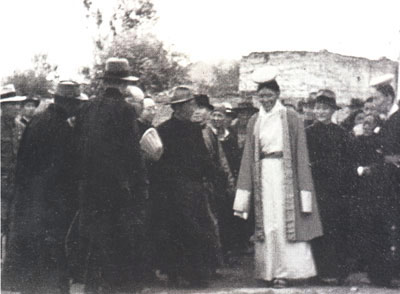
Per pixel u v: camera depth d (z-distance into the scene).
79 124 7.85
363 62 16.66
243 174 8.55
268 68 8.51
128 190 7.72
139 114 8.58
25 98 9.98
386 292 8.27
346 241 8.72
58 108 7.78
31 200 7.74
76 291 8.29
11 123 9.30
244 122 11.14
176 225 8.47
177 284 8.46
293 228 8.28
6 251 7.89
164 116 11.03
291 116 8.42
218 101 12.96
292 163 8.38
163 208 8.50
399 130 8.71
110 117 7.73
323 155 8.77
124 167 7.73
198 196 8.54
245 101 11.20
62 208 7.76
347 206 8.72
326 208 8.66
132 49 11.84
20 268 7.76
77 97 7.86
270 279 8.34
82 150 7.75
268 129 8.39
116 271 7.79
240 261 10.42
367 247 8.63
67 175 7.78
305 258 8.35
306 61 17.16
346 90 17.20
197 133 8.63
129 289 7.88
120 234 7.77
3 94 9.58
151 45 12.09
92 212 7.72
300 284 8.63
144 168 7.82
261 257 8.39
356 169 8.76
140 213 7.85
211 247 8.56
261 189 8.38
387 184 8.69
